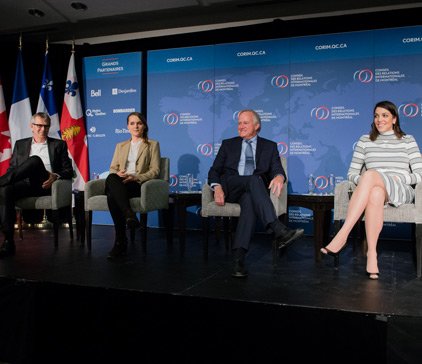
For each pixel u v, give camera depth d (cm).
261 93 448
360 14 433
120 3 446
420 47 398
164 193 356
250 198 263
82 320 231
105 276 251
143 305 220
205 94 467
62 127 502
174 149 479
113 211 308
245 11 461
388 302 202
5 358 243
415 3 416
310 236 432
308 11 450
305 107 434
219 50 461
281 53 441
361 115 417
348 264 297
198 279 247
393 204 268
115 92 500
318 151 430
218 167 314
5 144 499
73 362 233
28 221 484
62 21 493
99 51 531
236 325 204
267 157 309
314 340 193
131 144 373
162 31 505
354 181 292
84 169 504
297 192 436
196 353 211
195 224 473
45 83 507
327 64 426
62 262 292
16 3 446
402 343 182
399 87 405
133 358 222
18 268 271
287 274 263
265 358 200
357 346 187
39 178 348
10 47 545
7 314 246
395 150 297
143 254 326
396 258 324
